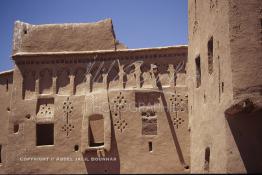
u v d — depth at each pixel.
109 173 26.25
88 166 26.47
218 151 19.91
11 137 27.39
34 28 28.88
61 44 28.52
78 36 28.55
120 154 26.42
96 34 28.42
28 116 27.56
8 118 30.00
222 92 19.91
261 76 18.62
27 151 27.08
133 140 26.53
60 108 27.41
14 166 26.98
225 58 19.52
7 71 30.25
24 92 27.94
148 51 27.52
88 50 28.27
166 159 26.20
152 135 26.58
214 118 20.75
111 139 26.61
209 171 21.12
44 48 28.53
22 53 28.30
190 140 25.84
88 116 27.00
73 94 27.56
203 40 23.16
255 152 18.83
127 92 27.14
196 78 24.53
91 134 28.11
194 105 24.75
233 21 19.12
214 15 21.30
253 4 19.16
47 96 27.69
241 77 18.66
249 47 18.86
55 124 27.22
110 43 28.14
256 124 19.02
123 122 26.81
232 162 18.75
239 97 18.52
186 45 27.25
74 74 27.84
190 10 26.27
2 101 30.34
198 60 24.69
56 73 27.95
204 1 23.14
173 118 26.66
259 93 18.48
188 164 26.06
